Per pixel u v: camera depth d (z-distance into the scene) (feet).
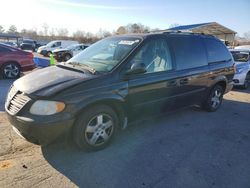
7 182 9.02
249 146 13.15
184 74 14.89
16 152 11.16
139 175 9.97
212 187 9.41
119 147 12.25
